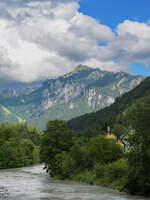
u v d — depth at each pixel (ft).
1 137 542.98
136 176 162.30
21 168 473.26
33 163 609.01
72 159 282.15
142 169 159.33
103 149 254.06
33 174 342.44
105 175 225.35
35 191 176.14
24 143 622.54
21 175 324.19
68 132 331.16
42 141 328.29
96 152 254.47
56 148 321.93
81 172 267.80
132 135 167.12
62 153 306.35
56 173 301.84
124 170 206.18
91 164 265.75
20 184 220.23
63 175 284.00
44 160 327.06
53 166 311.68
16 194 160.97
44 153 325.42
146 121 162.20
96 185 220.84
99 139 260.83
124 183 185.26
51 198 146.20
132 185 167.84
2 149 491.31
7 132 554.87
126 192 174.81
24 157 552.41
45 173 361.10
